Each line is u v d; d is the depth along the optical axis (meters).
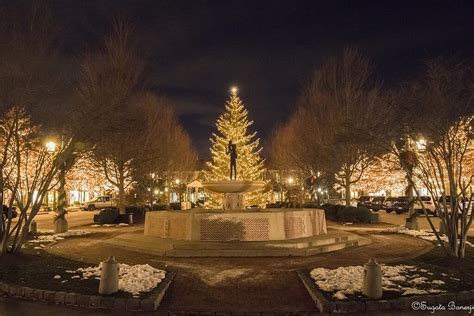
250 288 10.15
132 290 9.28
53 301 9.06
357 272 10.58
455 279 10.34
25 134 16.39
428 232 21.58
